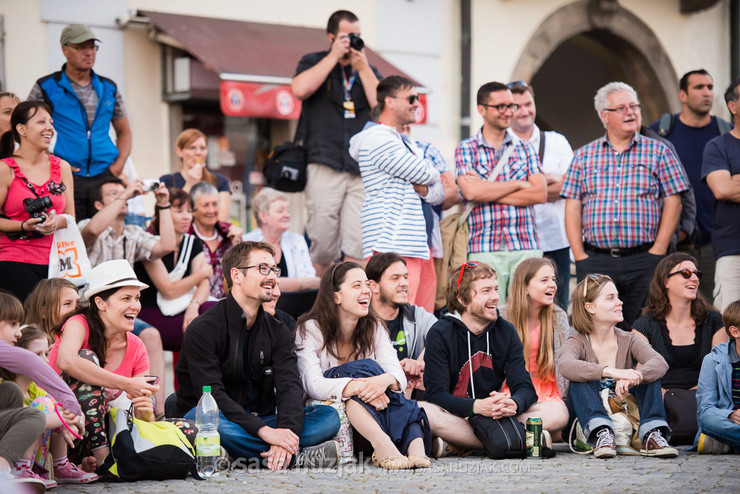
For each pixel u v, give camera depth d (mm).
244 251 13812
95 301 13930
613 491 11398
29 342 12633
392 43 34250
